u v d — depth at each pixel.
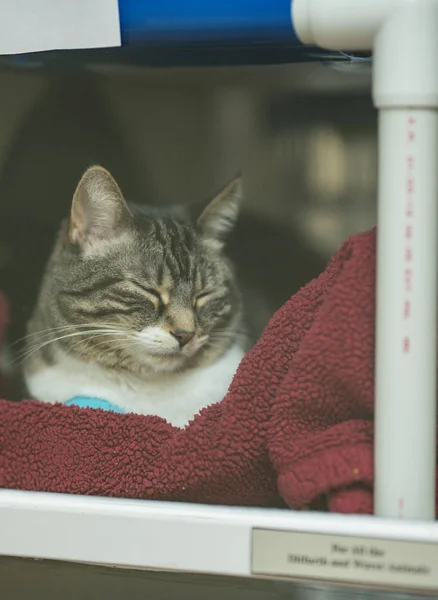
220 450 0.62
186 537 0.51
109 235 1.03
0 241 1.00
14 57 0.79
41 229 1.01
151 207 1.02
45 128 0.93
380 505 0.51
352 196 0.90
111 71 0.84
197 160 0.92
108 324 1.02
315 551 0.49
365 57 0.72
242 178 0.92
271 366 0.64
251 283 1.02
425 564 0.48
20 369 1.02
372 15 0.47
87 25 0.55
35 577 0.64
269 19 0.52
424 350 0.49
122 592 0.63
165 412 0.98
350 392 0.57
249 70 0.82
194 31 0.54
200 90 0.87
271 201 0.93
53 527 0.53
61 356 1.02
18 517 0.54
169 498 0.64
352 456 0.54
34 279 1.02
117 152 0.95
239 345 1.06
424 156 0.47
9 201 0.99
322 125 0.87
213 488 0.63
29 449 0.65
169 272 1.04
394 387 0.50
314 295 0.65
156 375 1.02
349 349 0.56
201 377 1.03
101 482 0.64
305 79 0.83
